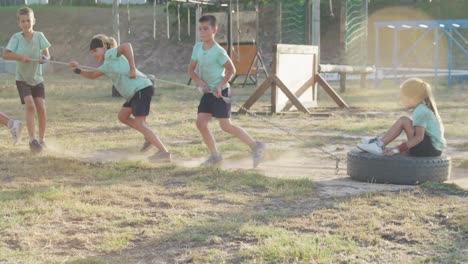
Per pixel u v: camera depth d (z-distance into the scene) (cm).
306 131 1656
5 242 672
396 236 677
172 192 890
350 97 2891
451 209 779
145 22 6197
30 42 1259
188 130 1639
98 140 1456
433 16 5912
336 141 1473
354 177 995
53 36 6094
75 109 2198
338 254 620
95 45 1192
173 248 649
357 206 796
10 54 1248
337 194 880
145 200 845
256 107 2350
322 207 799
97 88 3344
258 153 1121
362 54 3497
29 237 684
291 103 2147
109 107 2275
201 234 688
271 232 680
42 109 1301
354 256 614
